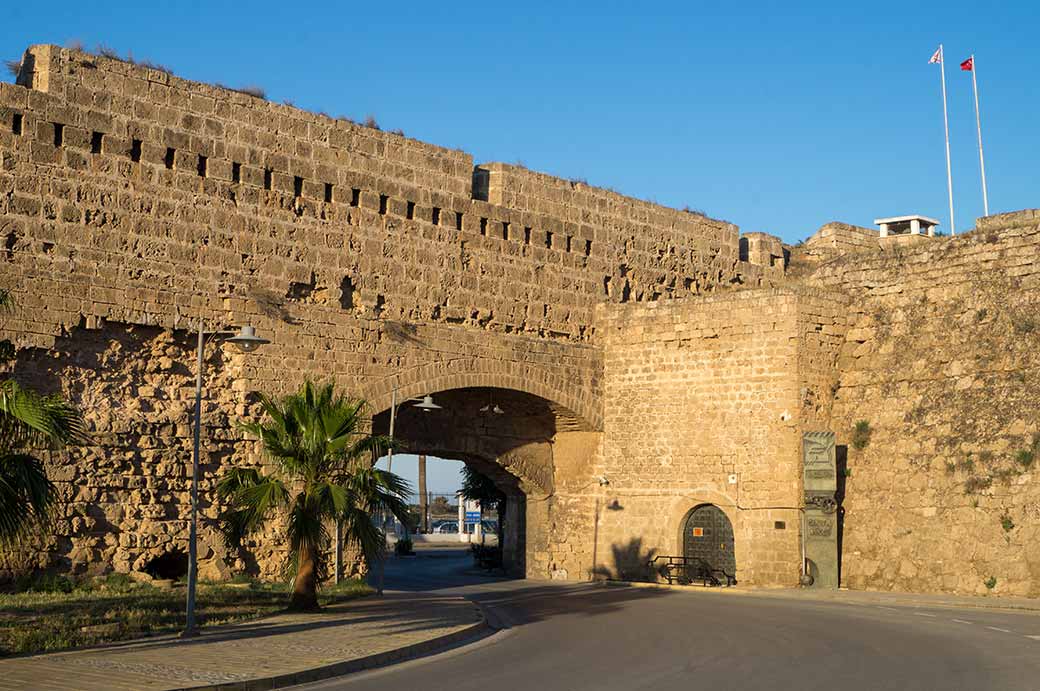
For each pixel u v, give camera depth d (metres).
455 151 43.47
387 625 25.17
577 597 37.88
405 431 43.31
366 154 40.69
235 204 37.00
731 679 17.69
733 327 44.50
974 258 43.06
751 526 42.88
